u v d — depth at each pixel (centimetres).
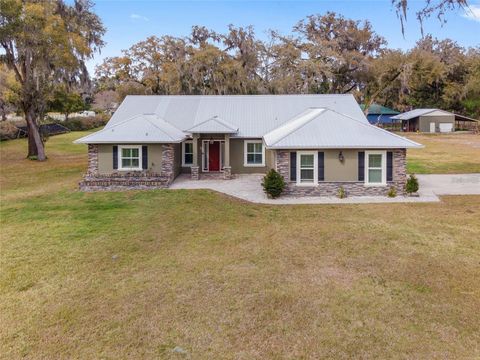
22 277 794
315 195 1603
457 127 5422
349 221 1202
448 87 5456
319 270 816
